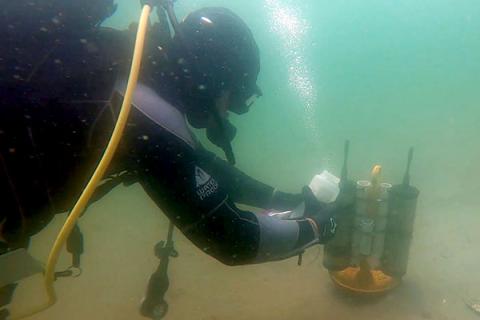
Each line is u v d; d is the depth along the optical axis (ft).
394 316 11.59
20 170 3.37
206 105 4.29
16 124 3.25
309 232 4.91
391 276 12.01
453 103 88.43
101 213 21.47
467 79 205.98
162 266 7.88
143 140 3.53
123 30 3.95
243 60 4.51
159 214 21.25
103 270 15.38
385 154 35.58
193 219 3.84
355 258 11.84
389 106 123.03
